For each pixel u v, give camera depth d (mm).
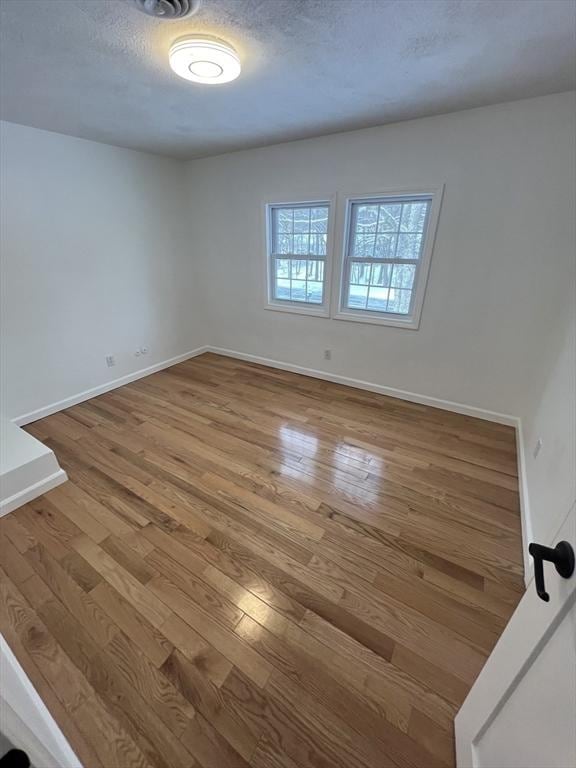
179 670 1245
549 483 1615
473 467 2363
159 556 1691
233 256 3939
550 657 604
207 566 1642
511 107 2180
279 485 2184
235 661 1274
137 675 1231
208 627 1384
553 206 2260
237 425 2896
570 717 490
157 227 3717
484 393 2934
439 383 3131
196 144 3094
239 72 1657
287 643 1331
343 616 1427
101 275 3287
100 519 1911
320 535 1818
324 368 3791
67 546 1742
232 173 3535
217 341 4609
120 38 1441
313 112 2324
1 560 1670
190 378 3885
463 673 1242
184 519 1915
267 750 1056
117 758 1040
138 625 1390
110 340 3510
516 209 2373
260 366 4242
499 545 1766
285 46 1508
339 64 1672
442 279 2809
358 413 3102
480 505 2029
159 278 3877
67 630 1372
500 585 1562
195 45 1426
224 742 1072
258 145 3166
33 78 1795
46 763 617
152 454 2492
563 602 590
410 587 1549
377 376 3461
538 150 2197
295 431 2807
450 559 1687
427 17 1312
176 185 3812
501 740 747
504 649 836
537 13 1279
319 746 1064
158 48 1521
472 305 2752
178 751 1054
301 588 1540
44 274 2857
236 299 4160
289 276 3742
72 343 3172
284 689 1194
